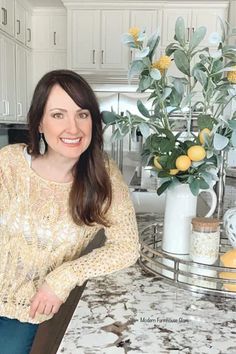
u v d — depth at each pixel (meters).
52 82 0.85
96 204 0.92
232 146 0.90
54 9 4.35
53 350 1.00
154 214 1.65
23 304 0.96
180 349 0.64
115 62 4.15
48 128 0.87
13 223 0.96
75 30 4.14
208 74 0.89
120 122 0.94
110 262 0.86
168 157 0.92
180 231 1.02
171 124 1.01
